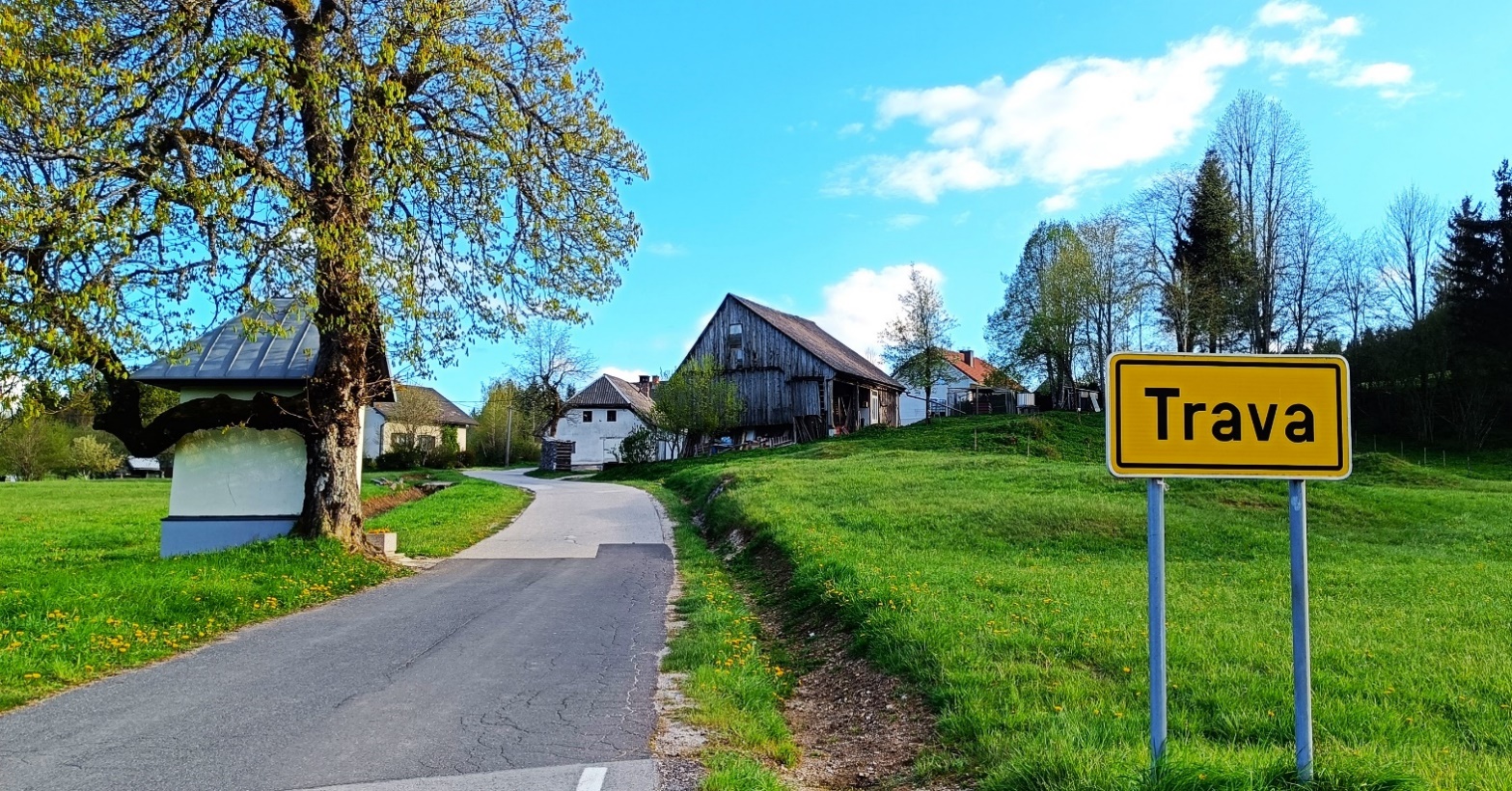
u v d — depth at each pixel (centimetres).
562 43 1511
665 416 4644
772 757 586
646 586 1325
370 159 1272
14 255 1082
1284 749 523
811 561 1279
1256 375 393
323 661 816
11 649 763
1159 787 390
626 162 1600
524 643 904
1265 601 1134
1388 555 1684
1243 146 4878
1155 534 397
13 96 1016
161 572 1180
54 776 512
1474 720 615
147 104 1172
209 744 571
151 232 1179
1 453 5900
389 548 1609
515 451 8338
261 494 1677
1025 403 6856
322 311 1395
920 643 789
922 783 520
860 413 5641
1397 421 4925
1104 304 5166
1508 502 2380
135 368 1683
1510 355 4453
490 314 1578
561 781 505
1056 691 645
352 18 1348
